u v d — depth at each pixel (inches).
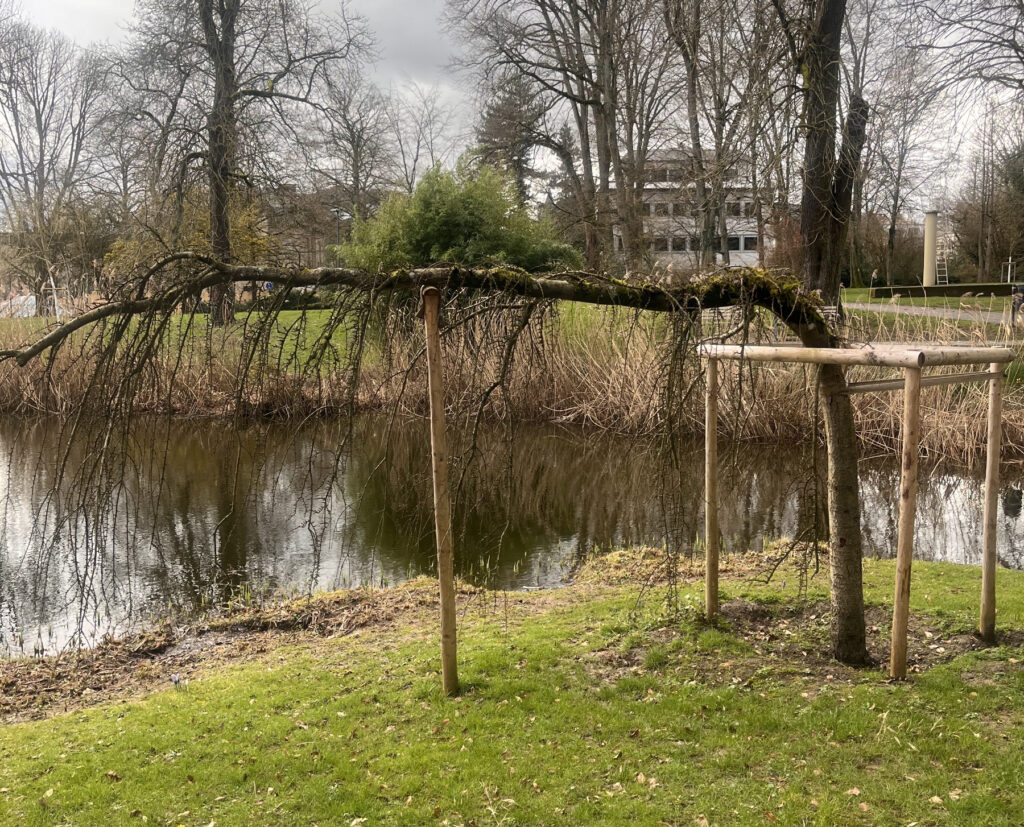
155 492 420.5
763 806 124.9
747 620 205.6
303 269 146.8
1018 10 511.8
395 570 311.3
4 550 326.6
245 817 129.1
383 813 128.3
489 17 983.6
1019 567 302.5
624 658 186.4
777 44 385.7
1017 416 464.4
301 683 185.0
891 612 206.7
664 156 1010.1
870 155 431.5
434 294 152.8
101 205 810.8
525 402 563.8
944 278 1323.8
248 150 737.6
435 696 169.3
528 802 128.7
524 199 847.1
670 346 164.2
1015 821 117.5
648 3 838.5
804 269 383.2
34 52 1301.7
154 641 232.4
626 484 455.8
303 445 511.2
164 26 751.7
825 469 448.5
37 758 153.3
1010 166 1137.4
